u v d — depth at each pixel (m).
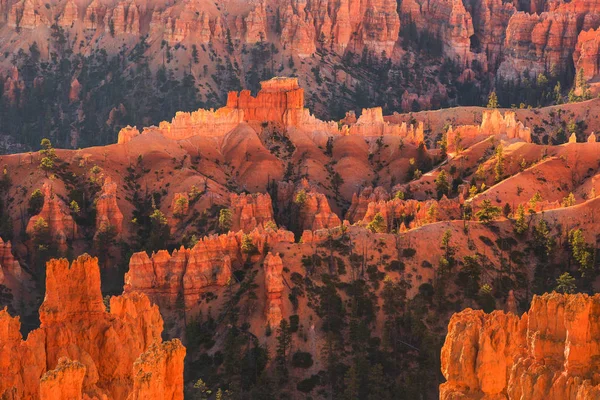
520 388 138.12
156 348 156.00
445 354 153.00
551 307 138.88
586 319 134.62
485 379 145.12
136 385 151.12
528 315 146.00
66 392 161.50
